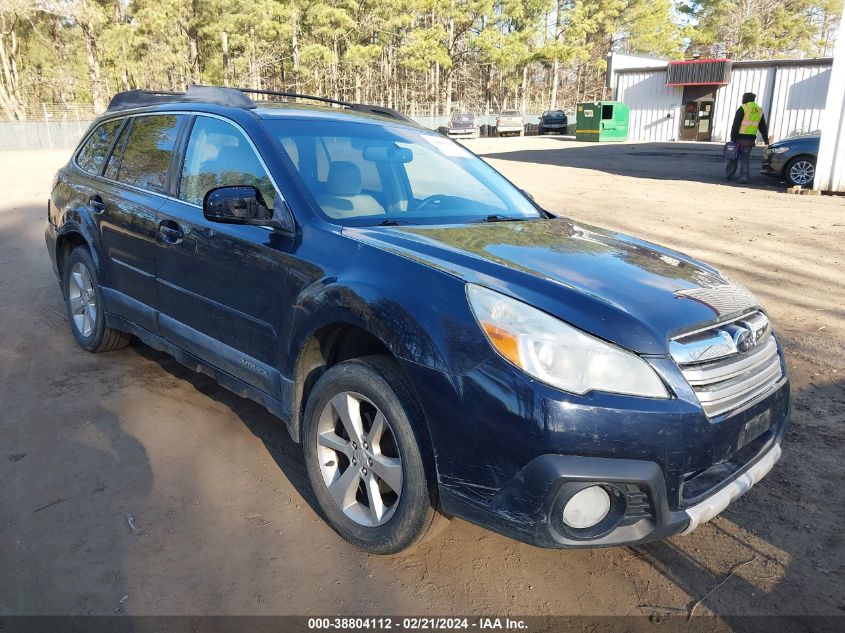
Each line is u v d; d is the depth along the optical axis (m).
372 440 2.46
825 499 3.04
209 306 3.22
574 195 12.88
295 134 3.23
